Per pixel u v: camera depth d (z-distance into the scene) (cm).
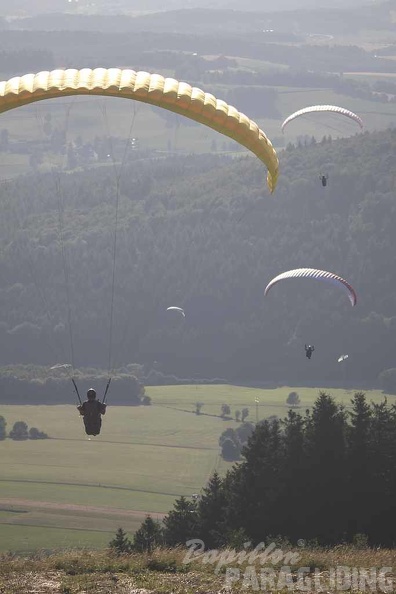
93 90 5956
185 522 12950
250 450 12581
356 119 12456
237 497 12194
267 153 6444
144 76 6181
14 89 5941
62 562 5616
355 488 11788
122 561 5672
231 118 6312
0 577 5362
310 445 12050
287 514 11750
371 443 12075
